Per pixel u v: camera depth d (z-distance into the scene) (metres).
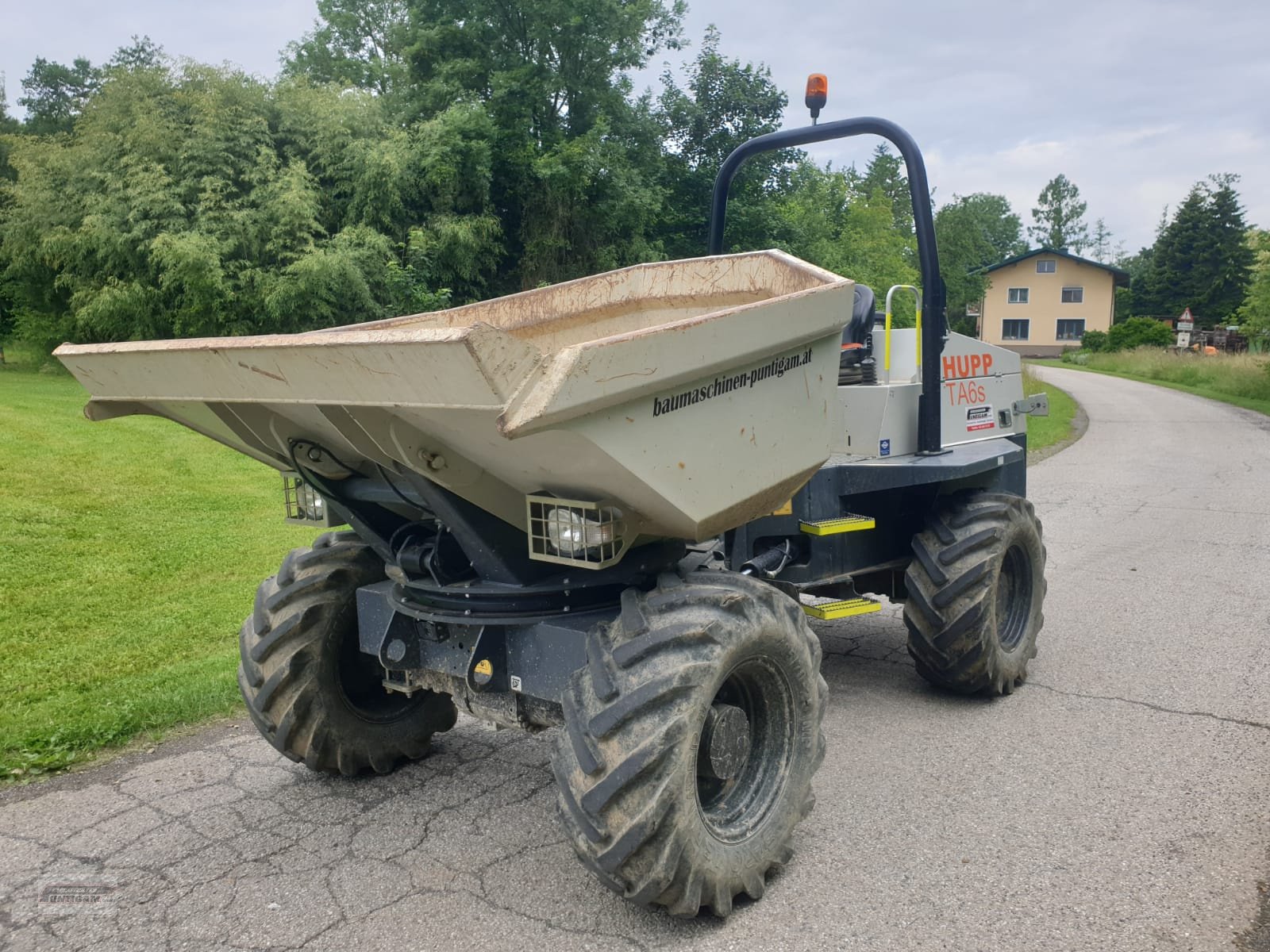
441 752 4.49
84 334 23.36
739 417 2.93
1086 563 8.16
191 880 3.35
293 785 4.14
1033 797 3.83
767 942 2.90
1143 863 3.30
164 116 20.83
